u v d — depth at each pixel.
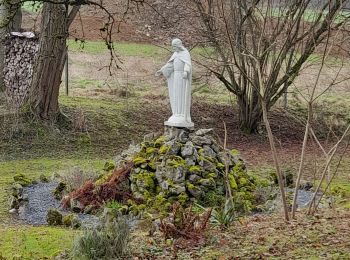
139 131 24.05
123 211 12.85
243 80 25.03
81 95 27.61
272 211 12.97
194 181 13.51
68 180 15.09
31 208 13.73
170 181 13.37
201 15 23.39
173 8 28.11
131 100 27.52
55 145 21.61
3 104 24.12
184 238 9.80
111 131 23.42
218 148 14.49
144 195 13.37
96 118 24.11
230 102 28.66
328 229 10.11
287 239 9.59
